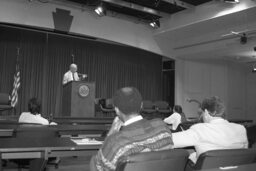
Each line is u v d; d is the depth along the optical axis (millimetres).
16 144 1966
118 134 1378
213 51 9281
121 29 8727
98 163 1368
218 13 7457
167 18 8859
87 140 2283
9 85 7820
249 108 13094
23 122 3328
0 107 5934
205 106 2039
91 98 5582
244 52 9516
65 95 5914
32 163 1881
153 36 9500
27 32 8133
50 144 2014
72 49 8836
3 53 7809
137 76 10086
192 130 1957
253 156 1513
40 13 7367
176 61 10383
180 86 10430
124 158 1217
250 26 7820
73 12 7852
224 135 1896
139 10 7910
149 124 1453
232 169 1128
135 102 1467
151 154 1254
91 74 9156
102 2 7383
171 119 5781
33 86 8188
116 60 9680
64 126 3736
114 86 9570
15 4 7055
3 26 7613
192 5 7918
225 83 11961
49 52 8461
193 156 1975
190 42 9523
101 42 9383
